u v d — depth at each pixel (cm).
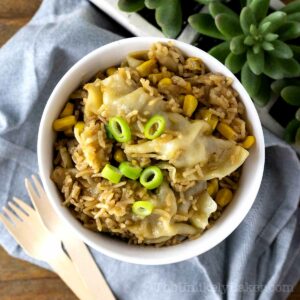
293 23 37
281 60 37
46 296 45
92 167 33
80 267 43
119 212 33
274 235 44
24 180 43
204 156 33
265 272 44
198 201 34
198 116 34
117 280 44
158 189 33
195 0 39
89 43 41
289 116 42
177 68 35
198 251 34
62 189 34
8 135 42
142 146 32
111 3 40
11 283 45
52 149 35
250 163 35
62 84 34
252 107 34
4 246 44
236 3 41
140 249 35
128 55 35
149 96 33
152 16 41
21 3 45
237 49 36
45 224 41
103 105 33
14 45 42
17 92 42
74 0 44
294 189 43
